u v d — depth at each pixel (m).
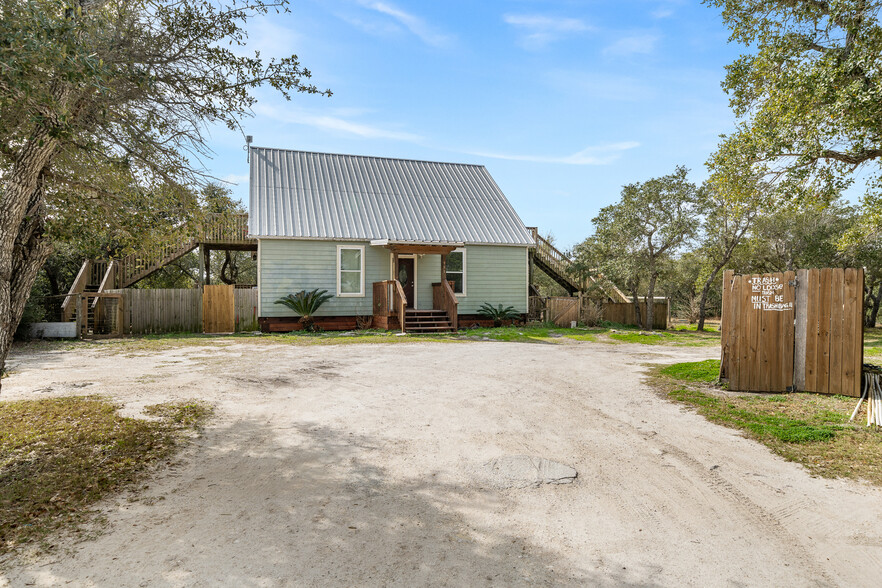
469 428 6.21
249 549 3.39
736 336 8.32
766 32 10.00
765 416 6.69
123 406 6.93
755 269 28.02
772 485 4.57
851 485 4.57
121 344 15.04
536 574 3.16
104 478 4.48
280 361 11.45
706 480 4.68
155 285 29.12
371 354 12.81
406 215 21.98
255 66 5.92
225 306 18.81
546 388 8.58
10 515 3.78
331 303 20.08
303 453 5.27
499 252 22.42
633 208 24.78
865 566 3.31
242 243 21.73
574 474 4.79
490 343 15.88
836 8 8.55
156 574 3.08
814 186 9.48
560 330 20.98
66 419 6.20
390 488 4.43
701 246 26.09
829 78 8.03
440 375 9.73
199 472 4.70
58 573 3.07
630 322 26.95
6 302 4.60
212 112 5.86
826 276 7.76
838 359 7.69
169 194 6.10
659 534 3.70
